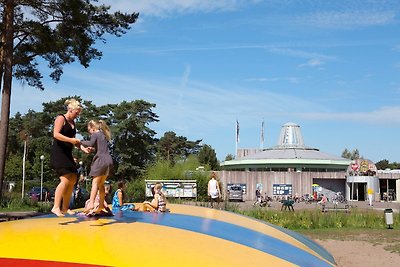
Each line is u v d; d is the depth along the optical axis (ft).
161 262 14.82
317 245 26.25
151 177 123.44
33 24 75.05
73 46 78.33
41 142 270.67
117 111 234.17
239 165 222.89
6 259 14.30
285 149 234.17
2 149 70.03
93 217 20.88
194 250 16.57
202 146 354.33
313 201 166.40
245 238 20.94
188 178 123.13
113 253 15.06
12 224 19.34
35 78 84.02
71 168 20.08
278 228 28.12
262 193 175.63
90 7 77.05
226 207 79.30
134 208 30.58
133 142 232.12
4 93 70.69
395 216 79.46
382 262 47.60
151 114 240.53
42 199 152.05
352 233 68.03
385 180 197.98
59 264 14.05
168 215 24.63
